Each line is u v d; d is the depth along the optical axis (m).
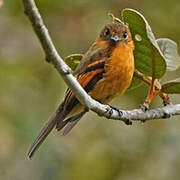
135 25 7.39
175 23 13.88
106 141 13.58
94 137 13.66
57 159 12.66
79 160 13.23
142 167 13.27
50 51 5.79
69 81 6.48
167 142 13.28
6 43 14.23
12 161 12.67
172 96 13.39
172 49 8.12
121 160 13.38
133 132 13.54
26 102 13.21
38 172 12.55
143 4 13.86
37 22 5.35
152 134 13.42
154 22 13.92
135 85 8.76
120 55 8.69
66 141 13.37
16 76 13.47
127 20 7.37
